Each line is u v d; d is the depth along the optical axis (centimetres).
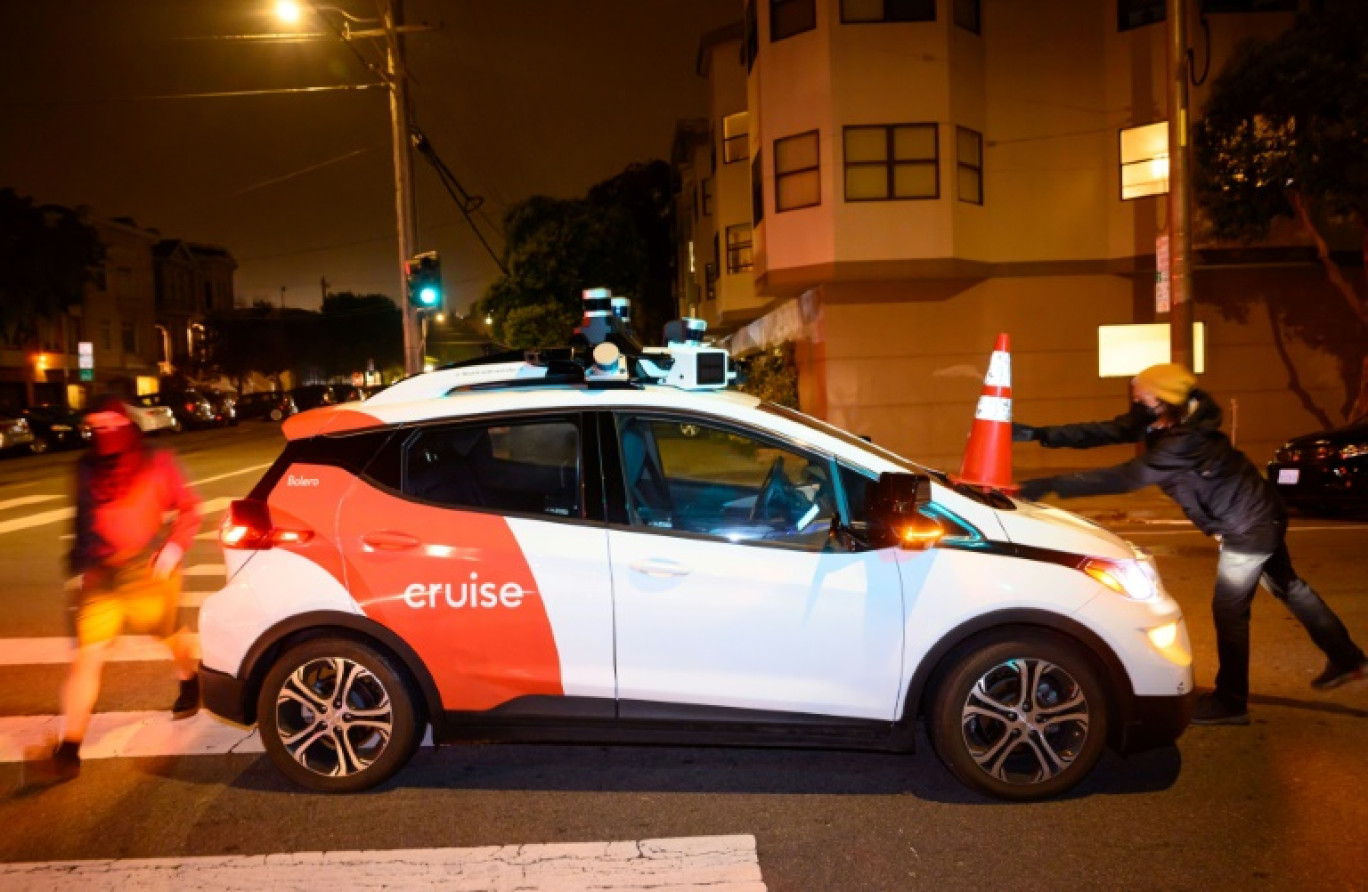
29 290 3412
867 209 1805
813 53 1820
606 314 483
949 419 1861
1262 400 1853
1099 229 1864
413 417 447
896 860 382
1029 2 1867
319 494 442
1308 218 1591
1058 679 421
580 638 424
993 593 412
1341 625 517
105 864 388
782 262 1878
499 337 3669
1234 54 1611
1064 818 413
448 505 438
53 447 3164
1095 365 1862
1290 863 375
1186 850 386
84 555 475
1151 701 416
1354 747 484
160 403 4212
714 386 475
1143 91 1827
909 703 418
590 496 432
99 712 559
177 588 532
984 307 1861
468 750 497
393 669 436
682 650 422
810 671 420
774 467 482
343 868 382
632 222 3681
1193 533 1116
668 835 406
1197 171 1625
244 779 466
